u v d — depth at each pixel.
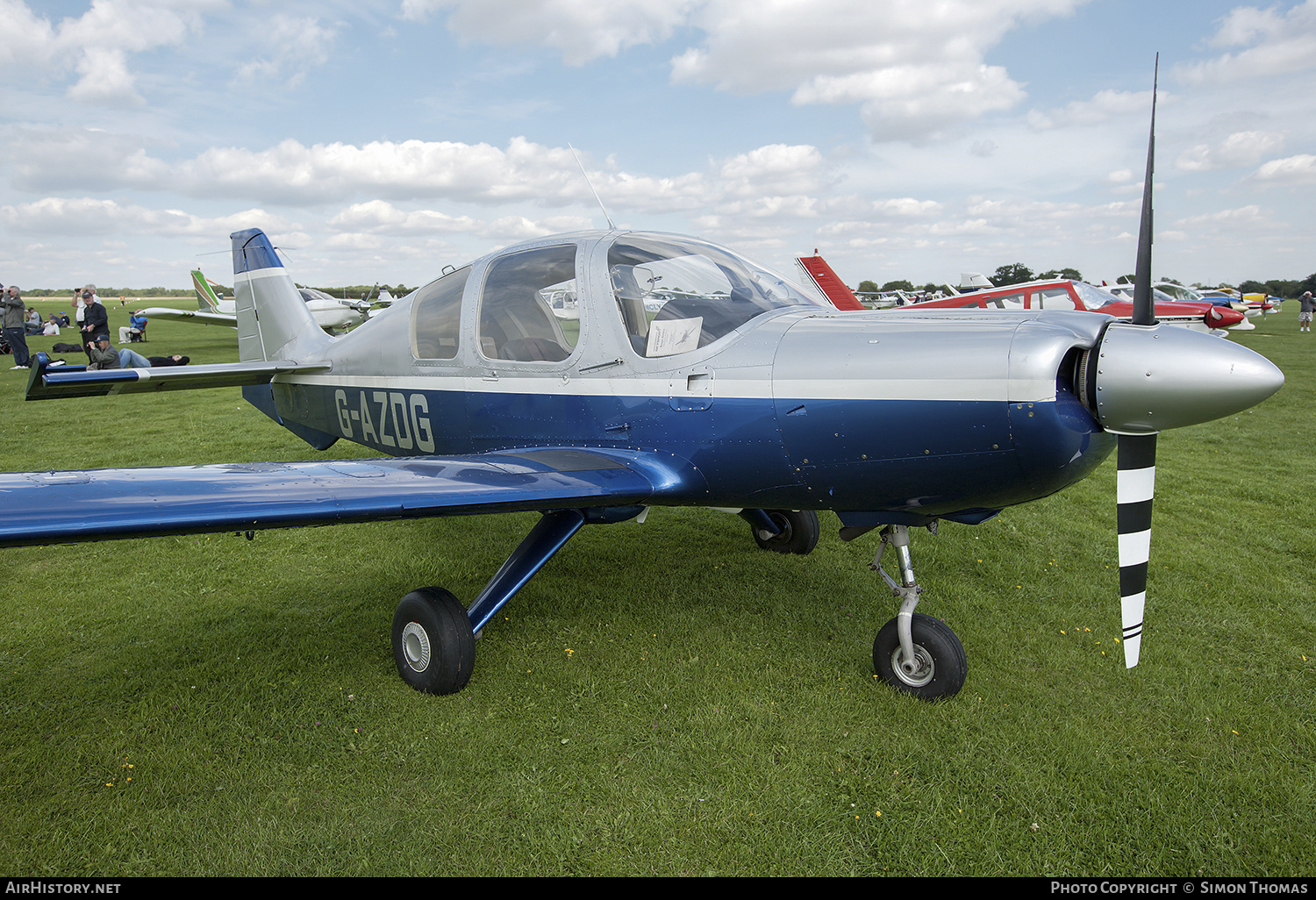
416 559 4.43
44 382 4.23
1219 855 2.08
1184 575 4.14
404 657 3.01
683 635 3.42
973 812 2.24
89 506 2.12
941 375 2.50
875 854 2.09
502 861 2.06
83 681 3.02
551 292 3.48
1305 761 2.49
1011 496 2.62
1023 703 2.84
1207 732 2.66
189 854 2.08
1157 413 2.32
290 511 2.29
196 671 3.08
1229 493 5.87
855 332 2.79
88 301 12.30
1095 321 2.53
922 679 2.89
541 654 3.23
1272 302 43.41
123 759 2.50
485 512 2.70
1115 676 3.04
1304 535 4.80
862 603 3.80
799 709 2.79
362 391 4.62
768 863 2.05
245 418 9.25
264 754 2.53
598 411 3.31
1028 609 3.72
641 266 3.30
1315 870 2.03
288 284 5.70
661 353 3.12
